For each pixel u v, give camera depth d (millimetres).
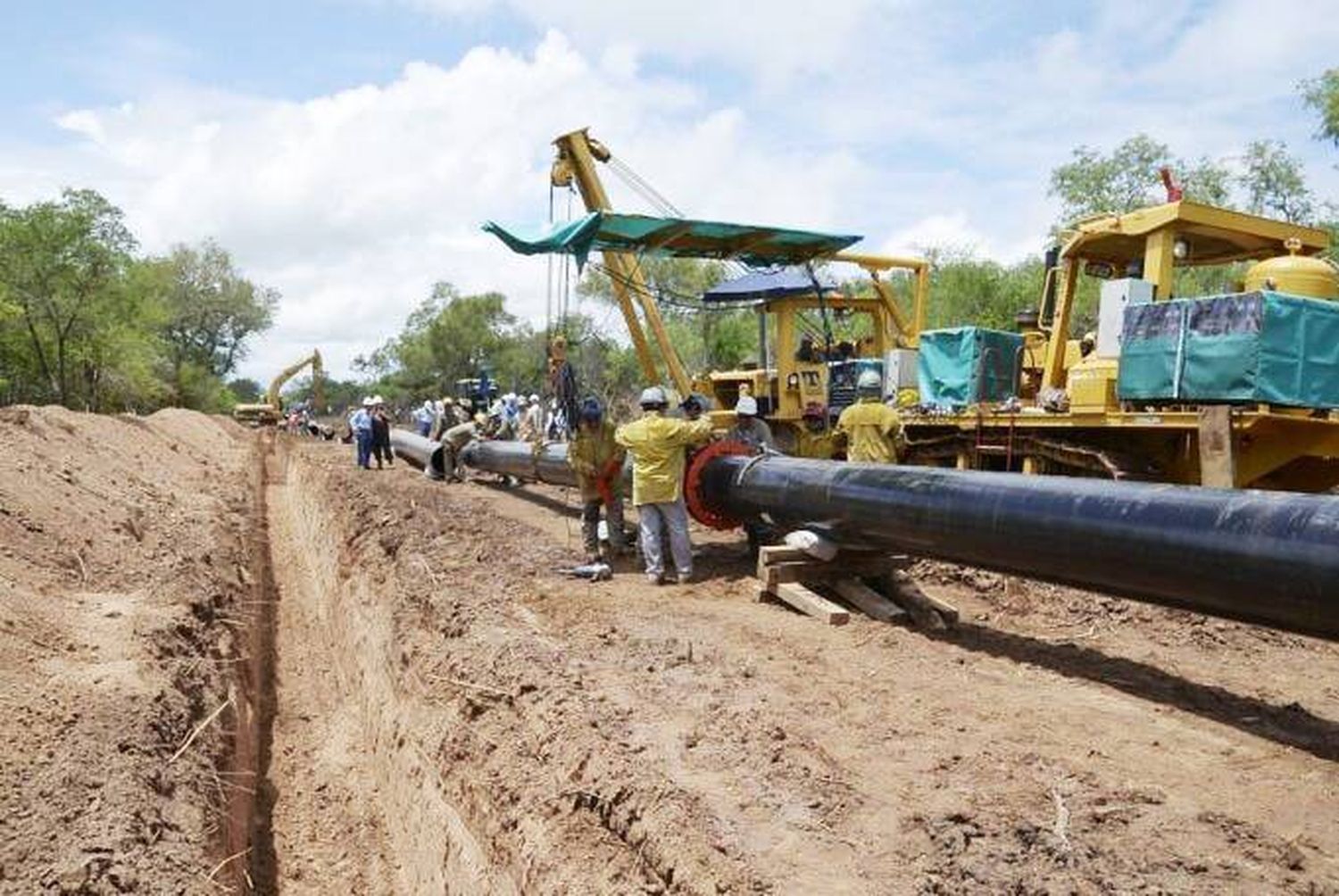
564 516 13766
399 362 77125
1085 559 5660
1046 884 3541
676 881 3820
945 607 7527
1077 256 11289
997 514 6184
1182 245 10719
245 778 7023
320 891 6812
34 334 41281
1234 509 5000
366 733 9148
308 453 30781
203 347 76625
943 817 4109
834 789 4391
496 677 6422
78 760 5055
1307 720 5500
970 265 33188
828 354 15086
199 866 4645
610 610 7930
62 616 7258
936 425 11844
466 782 5793
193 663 7438
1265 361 8047
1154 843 3912
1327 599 4492
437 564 10070
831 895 3539
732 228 12008
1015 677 6238
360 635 10484
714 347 35438
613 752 4812
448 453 19141
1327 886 3596
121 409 49094
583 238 11562
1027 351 12430
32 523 8906
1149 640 7156
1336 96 24141
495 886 5059
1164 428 9039
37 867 4125
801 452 14242
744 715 5316
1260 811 4289
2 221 40156
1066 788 4457
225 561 12352
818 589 8336
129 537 10547
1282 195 28125
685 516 9125
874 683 6047
